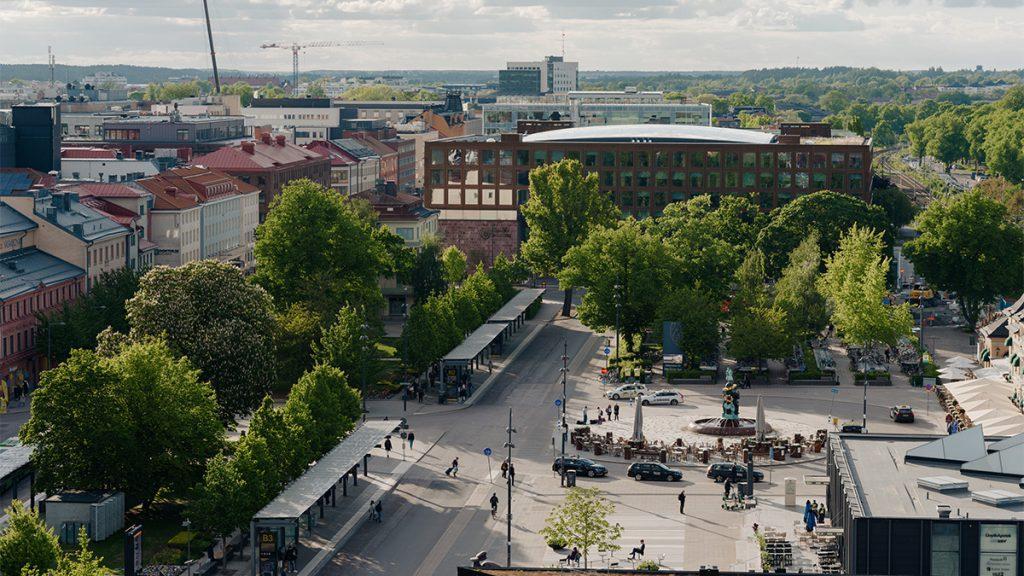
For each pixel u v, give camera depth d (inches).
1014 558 4483.3
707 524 5900.6
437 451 7150.6
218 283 7194.9
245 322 7160.4
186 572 5236.2
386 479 6624.0
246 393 6973.4
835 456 5398.6
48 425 5797.2
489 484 6565.0
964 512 4667.8
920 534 4498.0
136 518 5954.7
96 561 4288.9
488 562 5083.7
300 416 6210.6
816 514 5861.2
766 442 7037.4
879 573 4512.8
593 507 5413.4
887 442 5748.0
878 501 4825.3
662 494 6387.8
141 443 5846.5
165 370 5954.7
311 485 5728.3
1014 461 5157.5
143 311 7022.6
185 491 6225.4
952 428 7096.5
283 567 5265.8
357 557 5536.4
